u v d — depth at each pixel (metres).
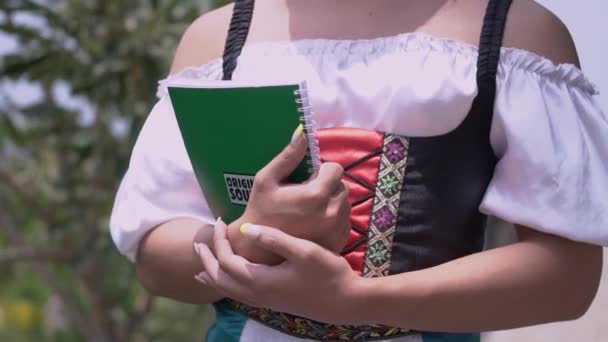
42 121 8.70
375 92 2.15
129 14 7.28
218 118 2.05
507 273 2.08
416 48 2.17
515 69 2.15
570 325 3.25
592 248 2.15
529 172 2.09
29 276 16.88
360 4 2.28
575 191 2.07
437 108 2.12
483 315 2.08
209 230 2.23
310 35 2.28
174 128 2.41
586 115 2.18
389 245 2.16
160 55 7.18
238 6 2.39
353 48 2.22
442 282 2.06
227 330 2.31
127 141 8.20
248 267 2.02
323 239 2.02
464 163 2.16
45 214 9.45
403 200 2.16
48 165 9.61
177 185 2.36
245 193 2.11
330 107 2.18
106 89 7.39
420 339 2.18
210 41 2.43
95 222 9.34
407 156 2.16
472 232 2.22
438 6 2.23
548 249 2.11
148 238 2.35
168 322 11.86
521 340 3.36
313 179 2.01
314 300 2.01
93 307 10.18
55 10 7.33
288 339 2.22
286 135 2.00
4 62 7.37
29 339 17.95
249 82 1.99
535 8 2.26
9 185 9.37
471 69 2.14
